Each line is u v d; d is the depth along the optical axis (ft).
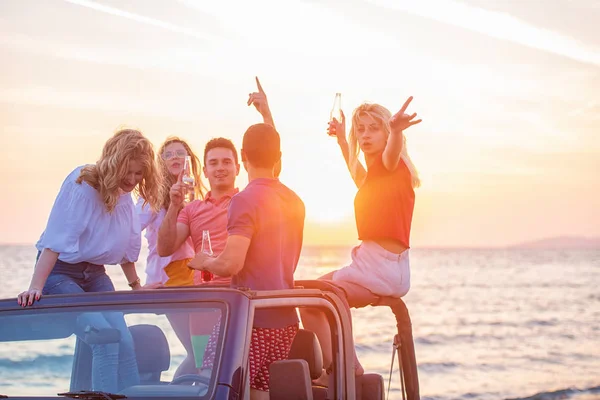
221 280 18.10
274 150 16.34
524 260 400.67
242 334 12.66
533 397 81.00
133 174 18.28
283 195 16.17
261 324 14.58
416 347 117.19
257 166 16.29
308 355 14.55
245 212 15.35
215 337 12.70
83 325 13.43
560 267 321.73
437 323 142.92
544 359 105.09
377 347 100.58
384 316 126.11
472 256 456.86
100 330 13.30
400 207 20.18
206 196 20.94
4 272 217.15
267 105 22.47
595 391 83.66
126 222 18.90
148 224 23.91
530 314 155.84
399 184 20.20
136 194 20.15
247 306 12.96
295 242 16.40
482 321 145.59
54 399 12.77
